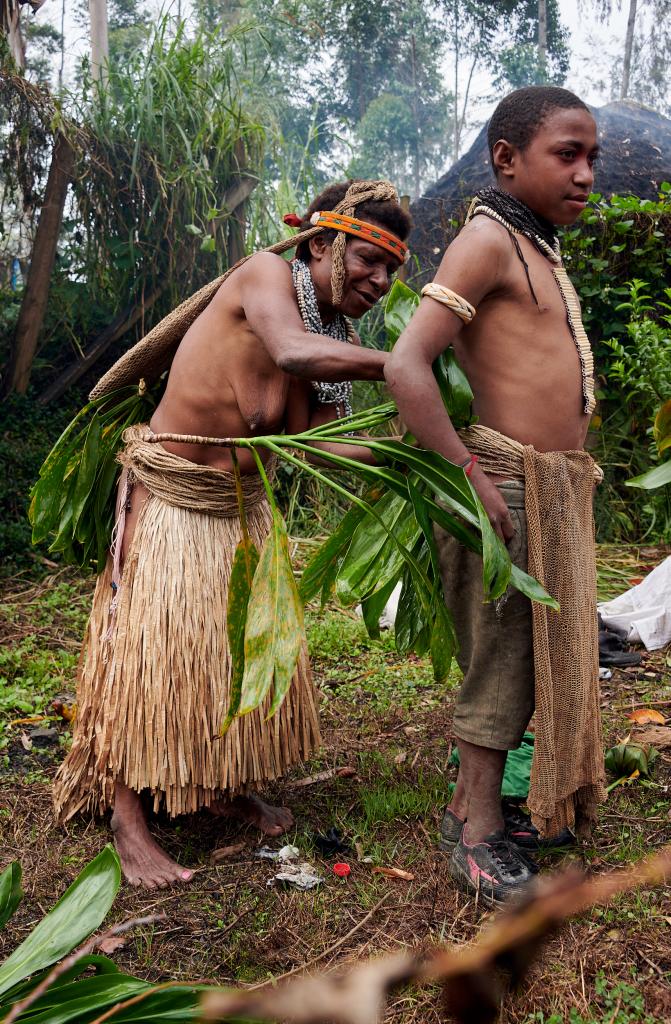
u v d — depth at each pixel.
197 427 2.48
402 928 2.16
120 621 2.49
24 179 5.99
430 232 7.17
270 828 2.62
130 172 6.15
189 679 2.42
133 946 2.13
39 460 5.78
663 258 6.48
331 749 3.22
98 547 2.76
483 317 2.20
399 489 2.10
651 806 2.69
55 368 6.41
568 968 1.96
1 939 2.15
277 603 1.77
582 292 6.35
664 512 6.04
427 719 3.46
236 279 2.38
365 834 2.60
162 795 2.70
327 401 2.44
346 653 4.25
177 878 2.38
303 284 2.34
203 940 2.14
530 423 2.21
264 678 1.72
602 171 7.69
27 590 5.13
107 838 2.61
